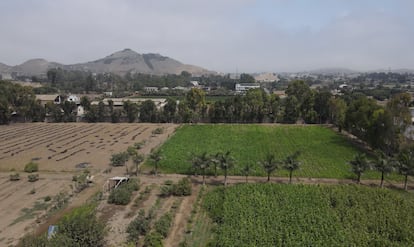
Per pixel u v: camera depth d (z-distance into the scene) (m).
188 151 78.56
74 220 36.59
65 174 63.56
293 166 56.78
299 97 130.50
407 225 41.69
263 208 45.88
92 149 82.88
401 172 55.06
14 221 43.94
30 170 64.81
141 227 40.84
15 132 104.44
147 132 104.19
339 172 63.88
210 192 53.53
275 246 36.75
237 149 80.69
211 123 121.06
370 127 77.75
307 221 42.50
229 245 36.75
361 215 44.19
